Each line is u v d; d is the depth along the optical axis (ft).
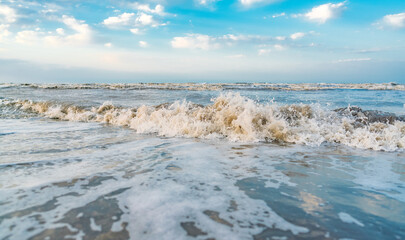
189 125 17.54
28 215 5.69
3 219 5.49
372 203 6.70
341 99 46.47
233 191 7.36
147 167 9.59
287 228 5.33
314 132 16.06
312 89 79.87
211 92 59.36
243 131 16.42
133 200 6.57
